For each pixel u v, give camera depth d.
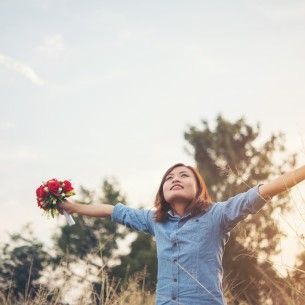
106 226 18.30
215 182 15.38
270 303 4.00
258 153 15.02
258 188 3.12
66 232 17.81
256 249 3.20
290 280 3.11
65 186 3.93
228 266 8.46
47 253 14.91
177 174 3.48
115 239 17.91
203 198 3.42
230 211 3.19
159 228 3.38
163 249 3.27
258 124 16.78
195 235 3.18
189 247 3.16
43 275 4.68
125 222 3.67
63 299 4.49
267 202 3.05
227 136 16.45
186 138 17.14
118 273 14.36
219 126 16.88
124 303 4.68
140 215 3.63
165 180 3.54
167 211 3.44
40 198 3.93
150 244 18.78
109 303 4.36
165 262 3.22
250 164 15.15
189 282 3.08
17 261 12.90
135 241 18.72
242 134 16.56
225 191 14.73
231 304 4.50
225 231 3.25
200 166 16.19
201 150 16.62
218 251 3.21
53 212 3.93
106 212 3.80
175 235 3.23
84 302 4.42
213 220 3.22
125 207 3.75
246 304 4.42
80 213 3.91
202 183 3.52
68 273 4.60
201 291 3.05
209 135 16.78
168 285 3.15
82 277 4.56
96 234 18.06
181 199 3.40
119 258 16.50
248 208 3.12
